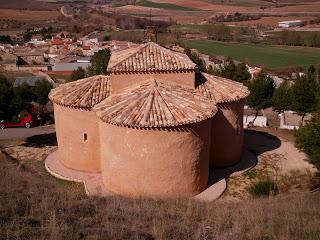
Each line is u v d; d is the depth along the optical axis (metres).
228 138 22.28
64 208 12.68
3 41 126.12
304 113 36.03
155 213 13.07
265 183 20.38
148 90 19.30
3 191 13.86
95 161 21.67
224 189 19.97
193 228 11.66
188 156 18.28
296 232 11.51
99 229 11.01
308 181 20.89
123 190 18.67
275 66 81.56
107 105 19.34
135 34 116.75
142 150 17.77
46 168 22.73
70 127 21.48
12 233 10.27
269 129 32.78
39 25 164.75
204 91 21.59
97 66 58.03
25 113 34.09
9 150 26.27
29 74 78.44
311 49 100.75
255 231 11.31
